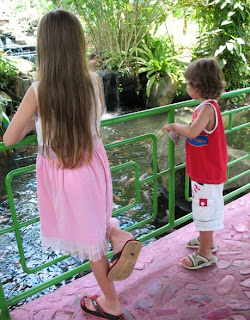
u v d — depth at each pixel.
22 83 7.11
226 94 2.59
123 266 1.59
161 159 4.31
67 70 1.37
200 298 2.01
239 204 3.01
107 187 1.68
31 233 3.86
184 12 8.03
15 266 3.38
